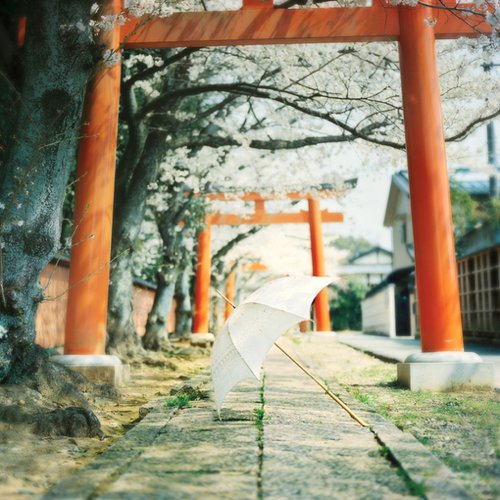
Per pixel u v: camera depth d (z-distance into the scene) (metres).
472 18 7.73
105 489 2.59
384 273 53.81
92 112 7.76
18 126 5.56
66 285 13.91
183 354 15.32
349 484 2.66
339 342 24.11
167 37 7.84
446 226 7.42
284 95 10.31
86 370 7.27
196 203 16.38
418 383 7.17
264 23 7.83
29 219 5.33
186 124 10.41
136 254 19.97
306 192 19.86
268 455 3.25
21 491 2.86
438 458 3.41
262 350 4.37
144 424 4.30
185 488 2.58
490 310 18.81
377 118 9.98
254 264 38.00
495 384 7.67
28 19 5.79
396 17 7.83
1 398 4.73
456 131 9.94
